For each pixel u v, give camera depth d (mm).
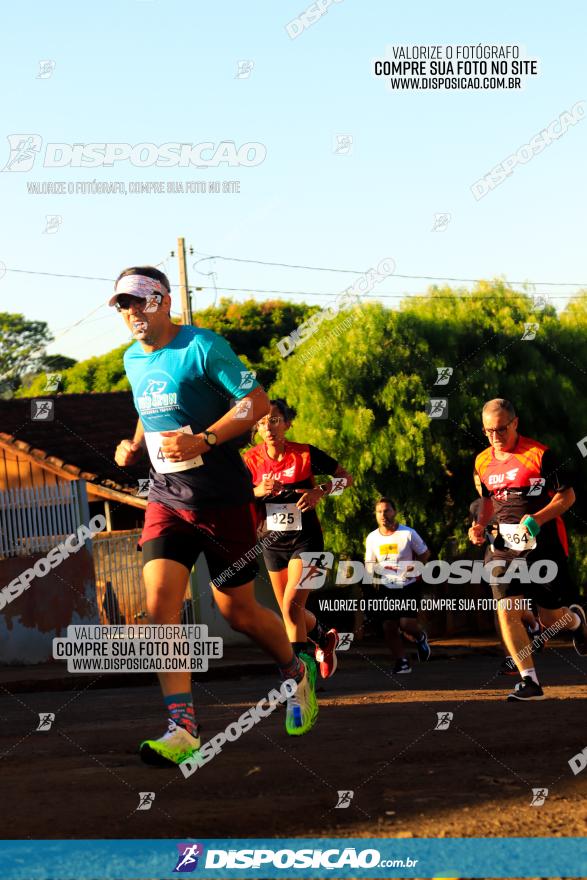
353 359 25391
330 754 5227
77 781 4480
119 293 5371
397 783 4375
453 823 3609
